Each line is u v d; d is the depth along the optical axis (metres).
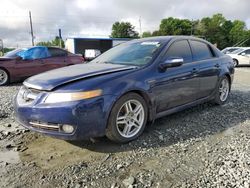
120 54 4.59
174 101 4.33
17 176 2.95
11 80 9.11
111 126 3.47
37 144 3.76
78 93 3.24
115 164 3.17
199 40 5.22
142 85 3.76
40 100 3.33
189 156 3.34
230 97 6.59
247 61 18.97
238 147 3.56
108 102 3.38
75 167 3.11
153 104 3.96
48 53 9.73
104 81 3.45
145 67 3.96
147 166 3.12
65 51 10.27
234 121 4.68
